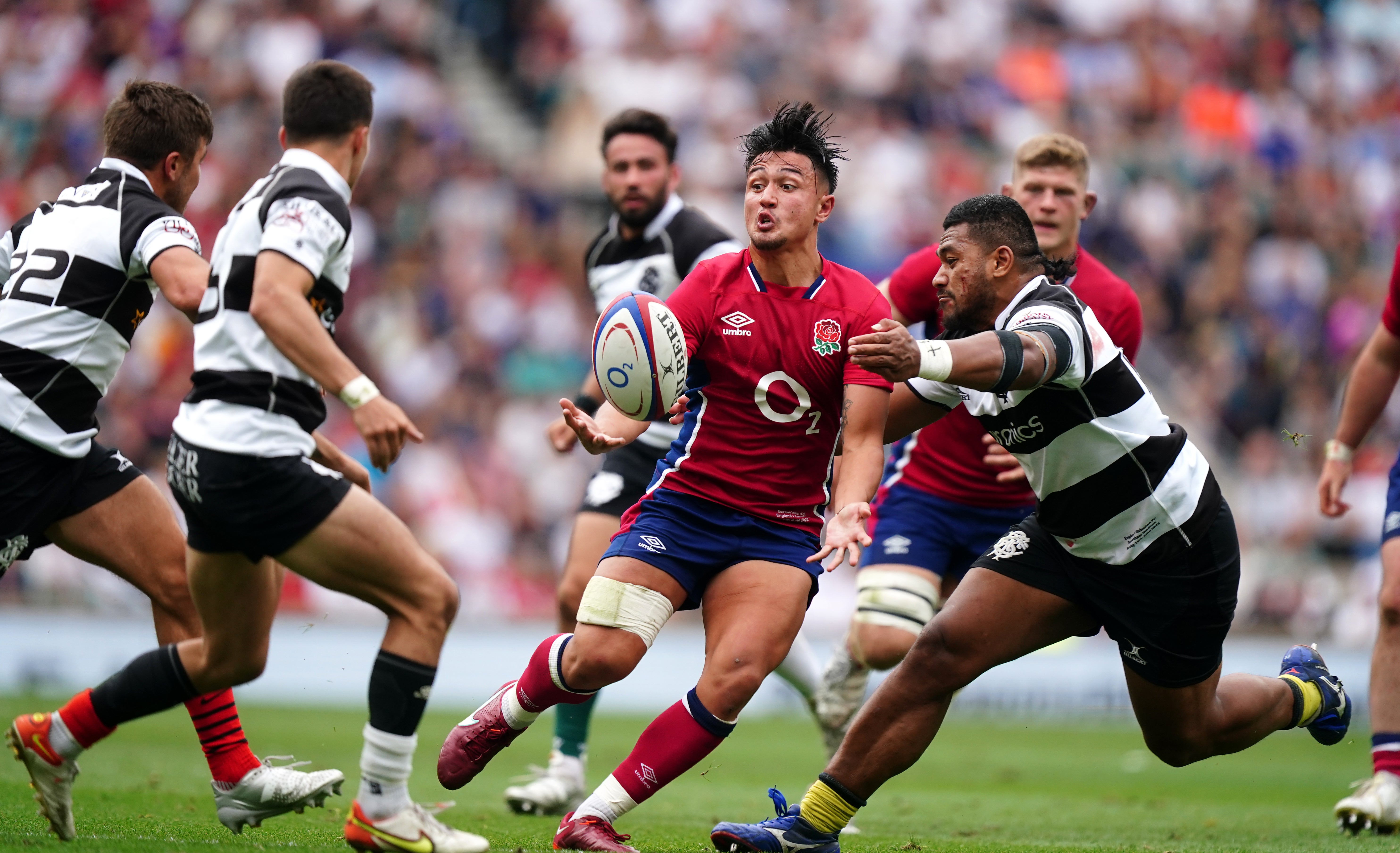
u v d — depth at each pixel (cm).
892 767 1524
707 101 6994
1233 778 3209
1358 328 6338
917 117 7069
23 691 4453
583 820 1516
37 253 1559
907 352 1309
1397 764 1962
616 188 2420
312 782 1550
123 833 1608
